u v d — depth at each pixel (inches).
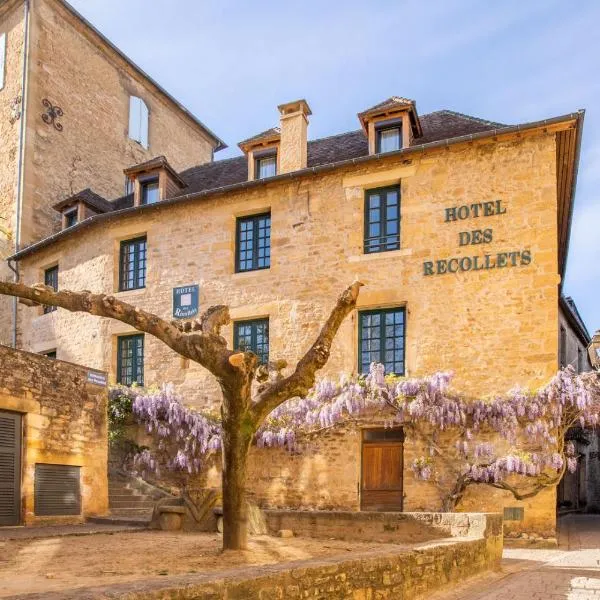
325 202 595.5
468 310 524.4
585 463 932.0
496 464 480.4
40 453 443.8
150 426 609.3
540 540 465.1
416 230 553.0
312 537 353.4
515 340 506.3
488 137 530.0
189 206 657.6
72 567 236.7
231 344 617.6
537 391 486.6
